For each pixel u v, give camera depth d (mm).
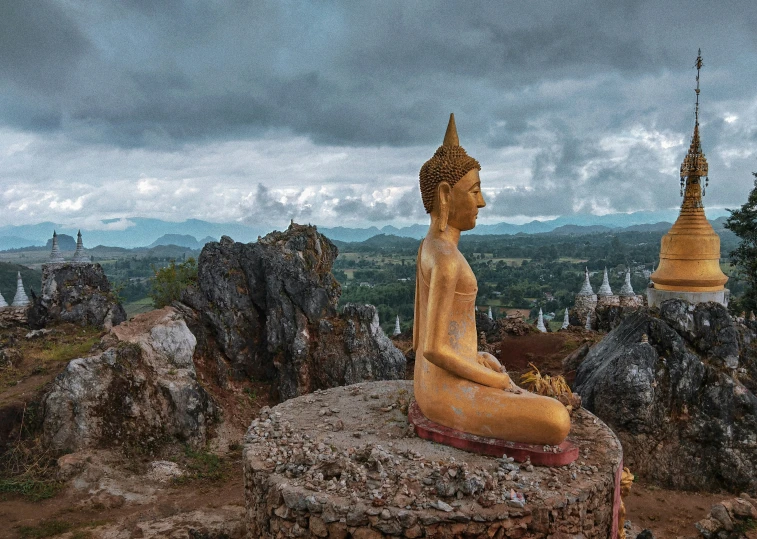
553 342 23453
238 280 20266
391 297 75750
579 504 7762
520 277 113000
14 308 23547
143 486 13781
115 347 16062
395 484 8062
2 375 17281
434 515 7348
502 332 25406
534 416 8555
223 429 16938
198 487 13984
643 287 85812
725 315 16281
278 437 9844
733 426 14930
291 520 7910
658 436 15133
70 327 22156
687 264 16953
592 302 31641
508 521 7406
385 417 10711
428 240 10016
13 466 14133
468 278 9664
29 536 11219
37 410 15328
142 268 131375
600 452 9227
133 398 15562
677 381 15297
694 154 16969
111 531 11352
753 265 24594
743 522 11484
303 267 21500
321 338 19719
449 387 9344
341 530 7543
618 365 15609
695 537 11578
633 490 14070
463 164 9797
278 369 19391
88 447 14891
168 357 16688
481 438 8977
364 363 19328
